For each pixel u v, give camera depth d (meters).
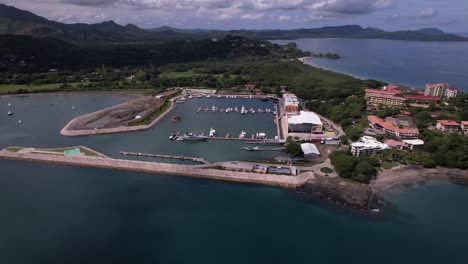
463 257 111.75
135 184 160.38
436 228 127.19
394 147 192.88
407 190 154.12
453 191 154.25
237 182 161.62
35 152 194.00
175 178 166.50
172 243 118.31
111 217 132.88
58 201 143.88
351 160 162.38
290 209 139.25
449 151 178.88
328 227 127.50
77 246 116.06
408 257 111.81
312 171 168.50
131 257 111.00
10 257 109.56
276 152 199.88
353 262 109.44
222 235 122.56
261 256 112.19
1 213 134.12
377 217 133.50
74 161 183.62
